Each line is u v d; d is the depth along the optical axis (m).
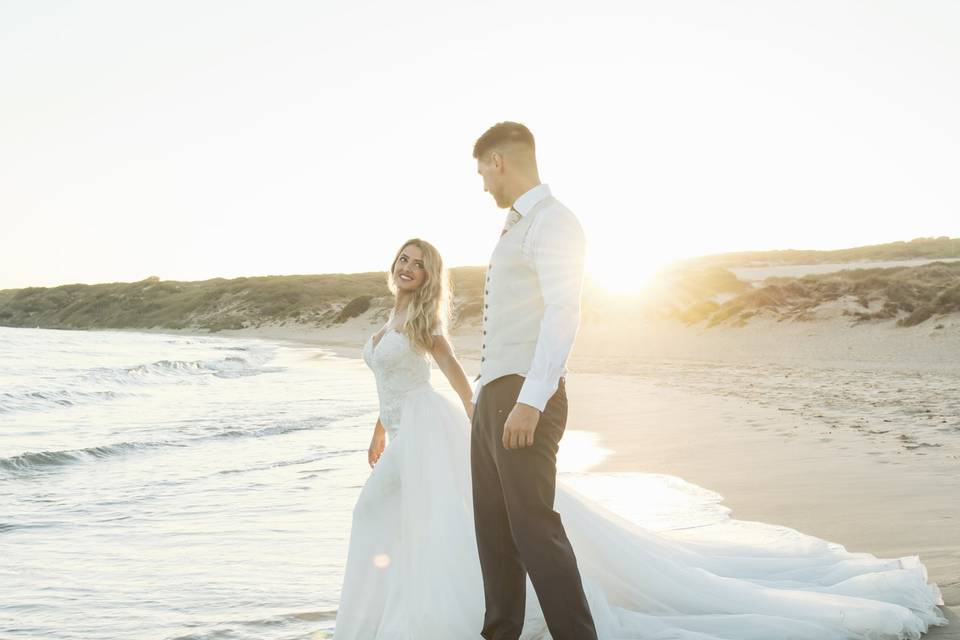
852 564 3.47
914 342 24.11
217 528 5.55
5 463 8.23
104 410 14.27
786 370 20.62
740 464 7.15
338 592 3.98
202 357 34.97
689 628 2.96
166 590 4.06
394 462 3.23
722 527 4.66
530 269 2.79
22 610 3.76
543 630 3.00
